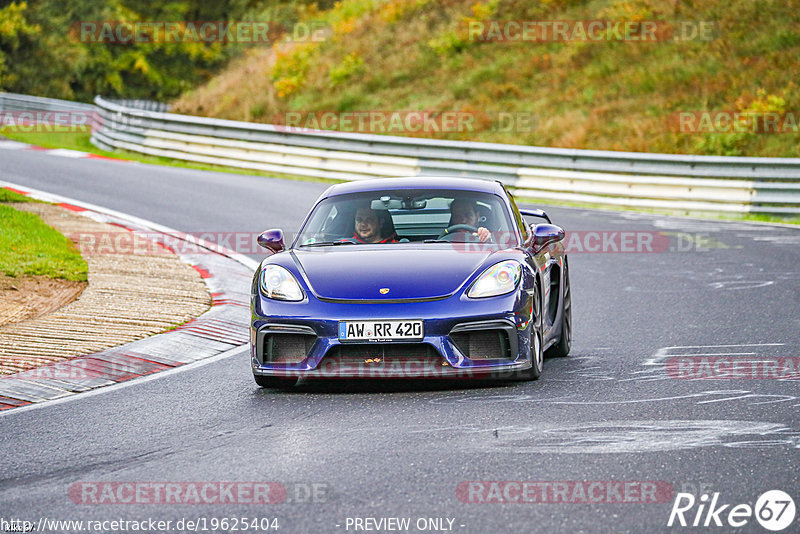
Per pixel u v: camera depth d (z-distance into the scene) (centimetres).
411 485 1557
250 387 2416
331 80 11562
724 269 4544
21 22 17125
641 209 7081
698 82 9719
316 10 17875
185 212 6028
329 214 2730
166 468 1703
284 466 1689
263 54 13162
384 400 2214
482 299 2275
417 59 11625
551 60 10912
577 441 1798
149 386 2438
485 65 11181
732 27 10594
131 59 17662
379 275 2348
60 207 5881
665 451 1722
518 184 7619
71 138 10956
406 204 2716
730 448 1733
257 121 11162
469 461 1683
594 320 3409
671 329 3170
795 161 6856
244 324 3291
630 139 8994
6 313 3231
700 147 8638
